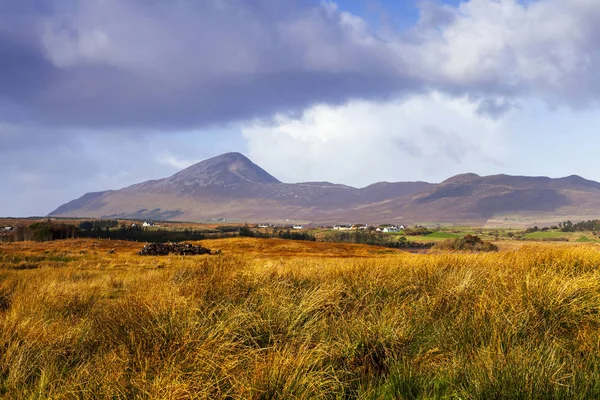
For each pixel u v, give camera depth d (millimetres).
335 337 5172
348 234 170375
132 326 5258
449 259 9500
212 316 5637
